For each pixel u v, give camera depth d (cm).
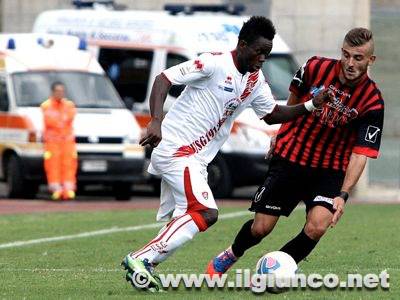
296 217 4625
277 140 2638
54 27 6206
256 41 2469
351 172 2525
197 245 3709
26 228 4262
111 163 5500
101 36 5978
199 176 2519
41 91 5591
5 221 4506
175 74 2470
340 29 6216
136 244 3781
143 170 5647
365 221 4462
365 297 2545
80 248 3675
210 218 2509
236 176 5494
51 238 3956
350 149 2580
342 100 2541
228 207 5112
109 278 2894
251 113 5494
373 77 6638
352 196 6041
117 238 3956
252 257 3384
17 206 5188
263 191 2647
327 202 2564
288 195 2628
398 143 6494
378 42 6638
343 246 3647
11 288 2712
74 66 5731
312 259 3319
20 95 5544
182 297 2498
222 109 2519
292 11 6291
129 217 4669
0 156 5559
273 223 2661
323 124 2564
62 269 3136
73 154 5438
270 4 6556
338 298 2517
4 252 3575
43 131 5419
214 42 5647
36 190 5575
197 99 2505
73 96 5625
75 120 5503
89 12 6088
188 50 5612
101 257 3438
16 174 5478
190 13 5922
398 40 6606
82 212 4888
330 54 6234
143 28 5834
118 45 5903
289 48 6234
